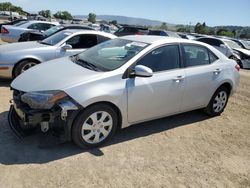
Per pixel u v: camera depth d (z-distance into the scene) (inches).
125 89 165.6
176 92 191.5
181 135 196.9
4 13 2086.6
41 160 149.4
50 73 168.6
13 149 156.5
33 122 148.7
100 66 174.2
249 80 450.3
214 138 198.8
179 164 160.6
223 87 229.6
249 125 229.9
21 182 131.4
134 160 159.0
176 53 194.4
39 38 389.1
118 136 184.5
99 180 138.7
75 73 165.2
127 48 187.5
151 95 177.8
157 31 793.6
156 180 144.1
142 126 203.8
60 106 148.3
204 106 221.6
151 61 180.7
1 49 275.0
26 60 269.3
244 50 651.5
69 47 281.4
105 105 161.3
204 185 145.1
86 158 155.4
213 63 218.5
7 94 244.5
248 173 161.2
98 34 311.7
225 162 169.0
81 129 156.9
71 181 135.6
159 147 176.6
